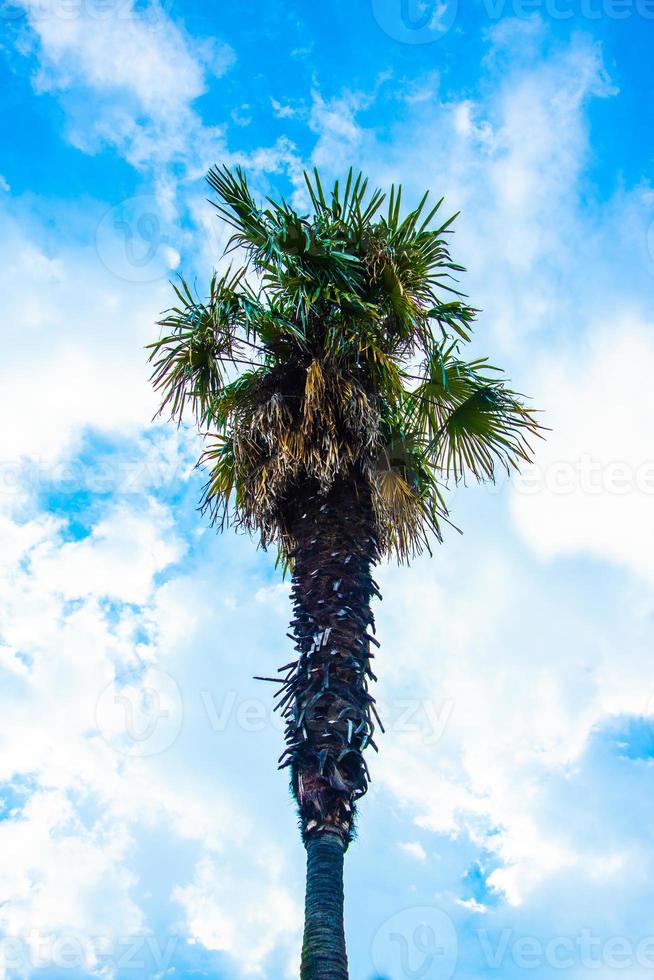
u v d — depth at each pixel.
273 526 9.51
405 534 9.71
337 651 8.26
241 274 10.29
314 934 7.05
